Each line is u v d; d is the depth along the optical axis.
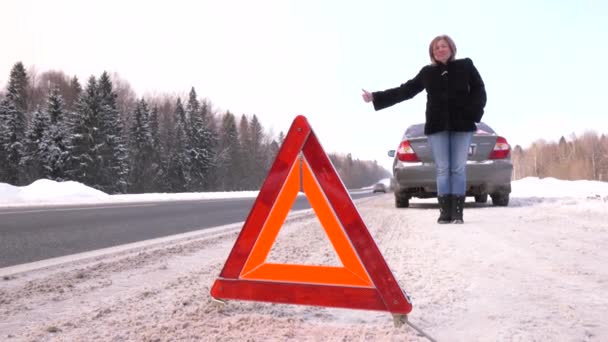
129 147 51.47
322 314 1.82
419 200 10.81
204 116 68.19
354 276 1.67
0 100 44.59
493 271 2.52
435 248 3.31
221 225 6.31
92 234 5.22
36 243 4.43
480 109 4.78
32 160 41.38
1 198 15.56
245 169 72.56
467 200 9.65
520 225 4.58
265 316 1.77
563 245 3.35
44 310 1.91
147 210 9.86
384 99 4.61
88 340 1.51
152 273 2.71
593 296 2.00
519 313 1.77
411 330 1.59
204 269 2.79
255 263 1.79
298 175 1.77
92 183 41.88
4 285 2.45
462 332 1.57
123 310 1.88
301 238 4.07
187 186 55.81
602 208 5.81
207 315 1.79
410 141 6.85
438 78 4.74
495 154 6.63
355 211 1.68
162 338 1.52
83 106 42.69
